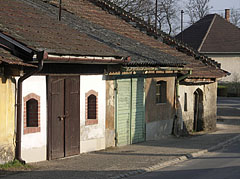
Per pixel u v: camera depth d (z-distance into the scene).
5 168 10.73
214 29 51.16
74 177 10.24
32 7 16.09
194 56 22.86
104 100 14.71
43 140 12.26
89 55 12.46
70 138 13.20
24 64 10.69
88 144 14.02
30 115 12.21
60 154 12.82
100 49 13.73
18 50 11.12
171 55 19.27
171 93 19.16
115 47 15.72
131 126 16.31
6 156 11.02
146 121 17.27
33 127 11.96
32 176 10.18
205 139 18.56
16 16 13.73
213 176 10.74
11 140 11.18
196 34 51.38
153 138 17.84
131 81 16.19
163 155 13.85
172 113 19.30
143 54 16.64
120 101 15.59
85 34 15.52
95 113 14.31
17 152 11.34
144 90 17.03
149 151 14.67
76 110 13.41
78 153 13.55
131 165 12.02
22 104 11.57
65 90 12.95
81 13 19.58
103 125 14.71
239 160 13.23
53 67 12.44
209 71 21.89
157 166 12.12
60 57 11.52
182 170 11.67
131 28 21.70
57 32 13.80
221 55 49.38
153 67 16.20
